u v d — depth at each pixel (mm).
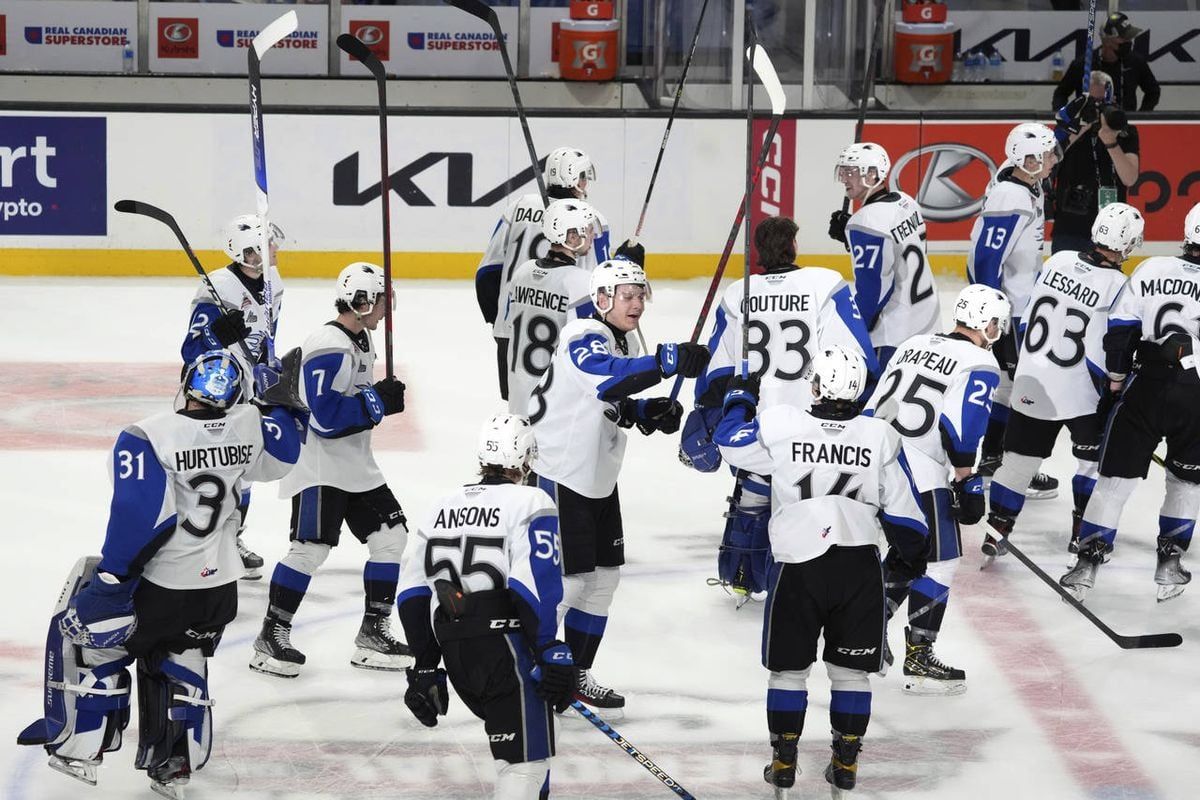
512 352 21938
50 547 23906
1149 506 27375
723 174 43031
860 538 15945
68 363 34469
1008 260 26594
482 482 14906
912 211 24672
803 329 20953
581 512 18359
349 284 19125
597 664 20281
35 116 41375
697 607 22328
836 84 44656
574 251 21609
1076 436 23531
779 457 16000
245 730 18109
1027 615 22297
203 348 21719
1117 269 22844
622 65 47594
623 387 17719
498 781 14539
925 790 17016
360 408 18984
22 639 20422
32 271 42281
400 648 20000
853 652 16047
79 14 46281
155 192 42156
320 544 19469
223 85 46188
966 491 19188
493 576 14398
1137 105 45406
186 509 15477
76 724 15828
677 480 28469
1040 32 47375
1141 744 18250
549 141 42688
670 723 18641
